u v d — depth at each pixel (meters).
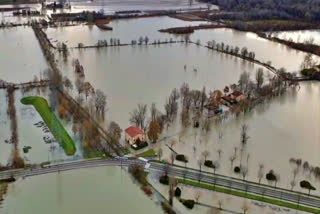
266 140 180.38
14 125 183.12
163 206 135.50
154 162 159.62
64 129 183.12
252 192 143.12
